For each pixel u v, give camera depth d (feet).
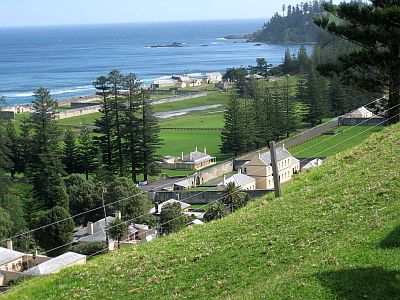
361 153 101.65
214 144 449.89
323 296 47.50
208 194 279.08
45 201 303.68
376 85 158.61
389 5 149.59
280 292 49.57
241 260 63.31
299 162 304.50
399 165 84.53
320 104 442.91
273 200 87.81
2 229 236.02
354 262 52.49
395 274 49.11
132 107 341.41
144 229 219.61
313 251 59.41
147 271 67.31
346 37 155.02
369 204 70.23
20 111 596.70
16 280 162.50
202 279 61.11
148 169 344.90
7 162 333.62
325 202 76.38
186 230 84.74
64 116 573.33
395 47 149.28
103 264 73.87
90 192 280.51
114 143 344.90
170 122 542.98
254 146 407.85
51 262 169.89
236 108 400.06
